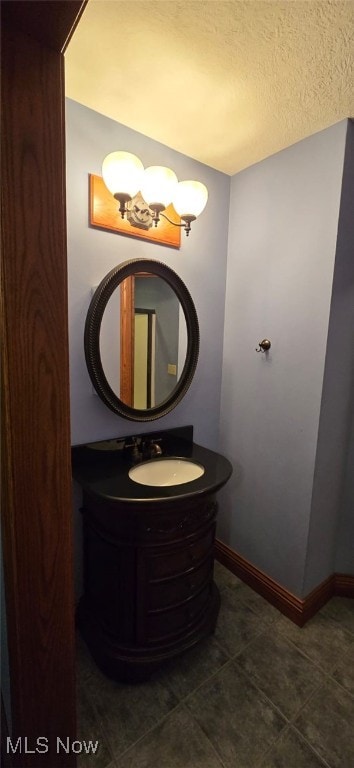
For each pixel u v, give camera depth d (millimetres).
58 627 743
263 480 1640
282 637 1420
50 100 605
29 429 654
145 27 885
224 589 1700
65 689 772
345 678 1239
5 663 826
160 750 1002
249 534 1730
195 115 1243
